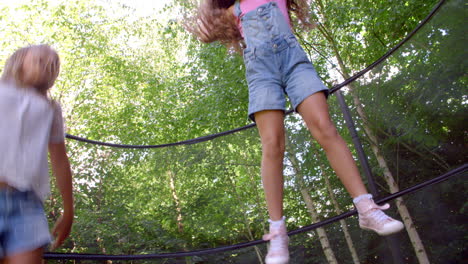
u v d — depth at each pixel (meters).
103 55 10.73
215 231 4.05
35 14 9.95
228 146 3.27
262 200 4.53
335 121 3.57
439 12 2.31
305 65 1.47
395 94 3.12
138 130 10.34
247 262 4.34
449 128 2.93
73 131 10.19
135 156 3.02
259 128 1.50
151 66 11.28
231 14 1.64
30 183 1.15
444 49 2.45
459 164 3.06
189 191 3.46
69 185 1.40
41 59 1.29
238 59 8.34
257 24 1.53
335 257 4.91
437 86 2.69
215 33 1.69
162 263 3.69
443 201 5.87
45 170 1.21
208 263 4.06
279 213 1.45
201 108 9.20
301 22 1.83
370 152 3.76
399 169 3.68
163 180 3.20
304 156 4.74
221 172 3.39
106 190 3.18
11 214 1.11
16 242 1.09
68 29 10.20
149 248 3.56
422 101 2.96
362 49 8.49
